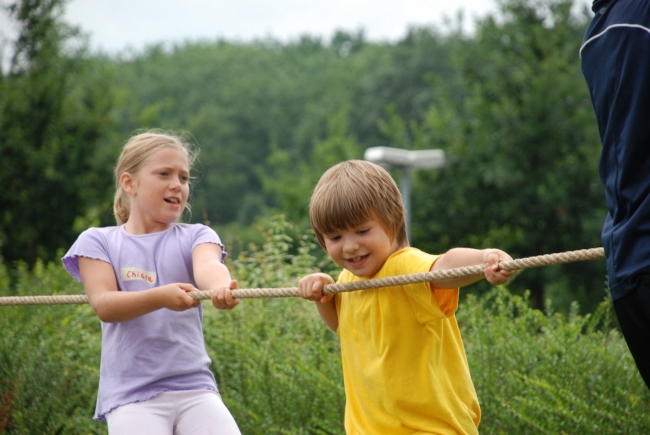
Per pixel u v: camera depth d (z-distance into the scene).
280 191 30.52
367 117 68.88
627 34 3.04
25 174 18.44
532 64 21.77
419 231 22.86
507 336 5.77
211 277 4.13
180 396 4.16
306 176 30.89
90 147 19.23
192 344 4.28
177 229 4.46
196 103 91.62
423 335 3.60
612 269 3.05
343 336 3.86
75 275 4.43
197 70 97.75
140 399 4.11
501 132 21.66
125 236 4.40
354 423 3.79
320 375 5.65
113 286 4.28
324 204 3.61
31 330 6.71
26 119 18.75
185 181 4.50
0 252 18.27
